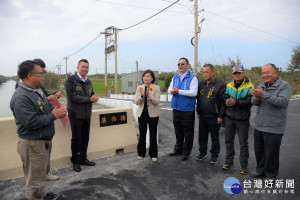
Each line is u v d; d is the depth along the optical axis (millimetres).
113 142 4492
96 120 4406
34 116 2309
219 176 3479
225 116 3732
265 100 2965
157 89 4074
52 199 2762
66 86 3512
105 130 4500
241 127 3523
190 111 4027
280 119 3037
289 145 5141
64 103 16438
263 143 3293
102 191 3008
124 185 3180
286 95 2938
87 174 3541
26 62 2357
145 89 4074
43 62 3135
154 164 3961
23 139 2389
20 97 2275
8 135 3512
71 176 3465
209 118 3906
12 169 3402
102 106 15195
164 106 13539
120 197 2861
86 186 3145
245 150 3537
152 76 4098
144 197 2867
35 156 2420
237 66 3467
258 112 3262
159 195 2920
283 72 31875
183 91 3953
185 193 2973
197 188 3105
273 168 3184
